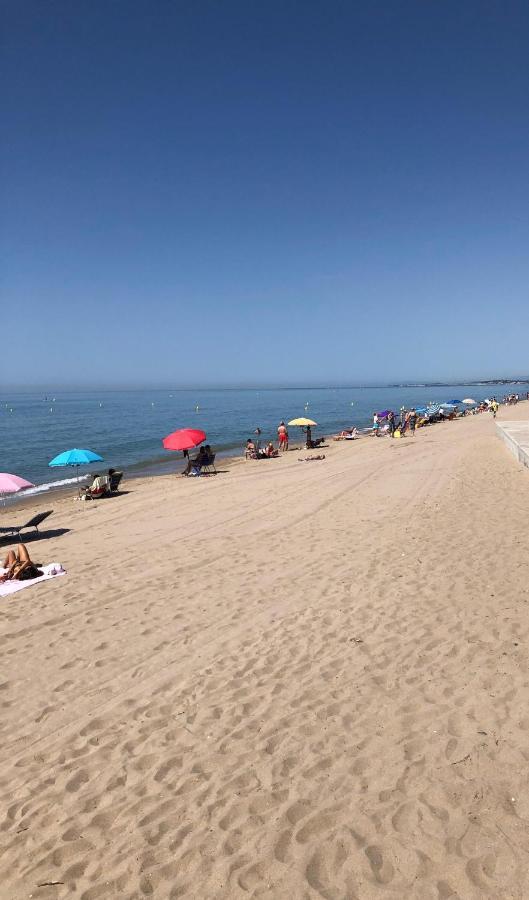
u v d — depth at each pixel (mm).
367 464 21438
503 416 48469
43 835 3459
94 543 11336
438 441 29109
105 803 3709
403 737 4098
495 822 3211
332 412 79188
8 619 7129
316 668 5285
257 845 3236
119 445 38062
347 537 10117
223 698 4902
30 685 5395
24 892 3043
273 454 28250
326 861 3080
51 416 73625
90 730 4574
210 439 42562
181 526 12414
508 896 2754
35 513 16375
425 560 8258
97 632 6559
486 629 5727
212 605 7172
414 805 3410
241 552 9672
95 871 3154
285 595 7324
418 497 13555
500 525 9922
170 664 5625
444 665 5090
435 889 2838
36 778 4012
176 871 3107
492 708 4320
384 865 3016
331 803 3510
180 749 4227
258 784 3758
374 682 4922
